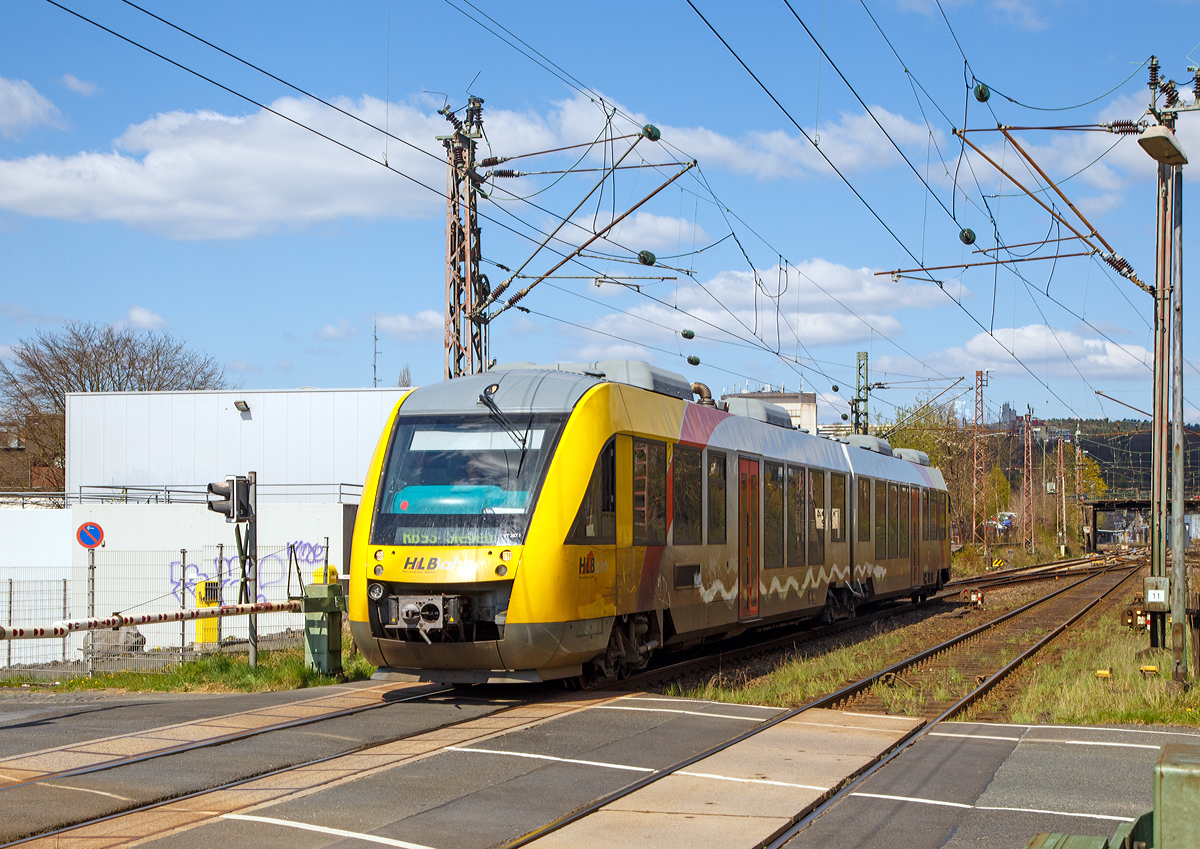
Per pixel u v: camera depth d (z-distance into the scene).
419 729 9.76
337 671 13.75
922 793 7.91
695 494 14.91
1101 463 112.19
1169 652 15.91
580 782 7.91
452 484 11.89
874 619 25.22
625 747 9.16
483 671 11.57
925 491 29.97
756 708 11.26
